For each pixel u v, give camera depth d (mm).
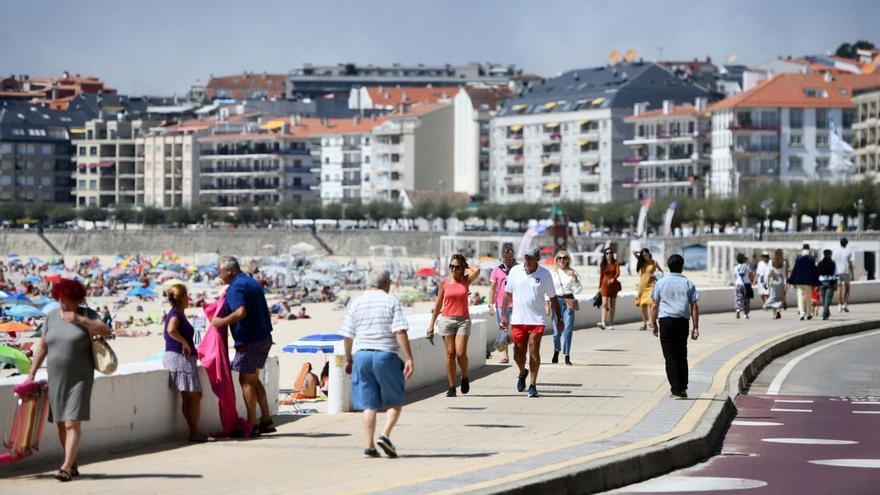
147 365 33781
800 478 26984
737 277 87375
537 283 42906
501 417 37531
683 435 31203
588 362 54438
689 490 25531
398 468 27438
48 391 27234
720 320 84750
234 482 25906
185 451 31703
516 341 43375
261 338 34781
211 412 35125
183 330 33531
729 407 39969
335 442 32875
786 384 49719
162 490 25062
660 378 47875
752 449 32062
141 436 32500
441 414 38469
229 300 34500
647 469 27547
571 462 26391
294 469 27750
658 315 41094
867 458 30188
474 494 22172
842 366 56969
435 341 47406
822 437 34188
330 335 76562
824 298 84938
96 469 28531
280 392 62281
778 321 83312
